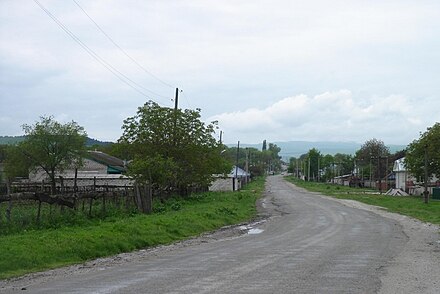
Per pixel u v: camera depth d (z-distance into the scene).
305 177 162.00
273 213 39.09
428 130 65.25
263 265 13.51
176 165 40.66
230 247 18.33
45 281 11.84
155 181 37.94
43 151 54.31
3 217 20.92
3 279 12.25
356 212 39.56
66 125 55.31
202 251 17.27
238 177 92.81
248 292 9.84
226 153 76.31
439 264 13.91
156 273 12.44
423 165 65.06
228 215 33.44
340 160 147.00
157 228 22.70
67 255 15.50
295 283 10.83
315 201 55.25
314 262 14.11
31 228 19.72
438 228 27.19
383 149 114.62
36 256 14.55
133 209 29.20
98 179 51.62
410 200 56.31
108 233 19.06
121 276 12.12
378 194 71.75
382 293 9.84
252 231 25.81
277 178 187.88
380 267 13.26
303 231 25.11
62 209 22.66
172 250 18.03
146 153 43.91
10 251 14.52
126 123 44.81
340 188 95.62
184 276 11.85
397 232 24.67
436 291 10.11
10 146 55.53
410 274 12.16
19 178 57.53
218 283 10.84
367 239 21.16
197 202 43.59
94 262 15.09
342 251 16.81
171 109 45.28
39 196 21.06
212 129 46.91
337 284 10.73
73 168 57.44
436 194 61.47
